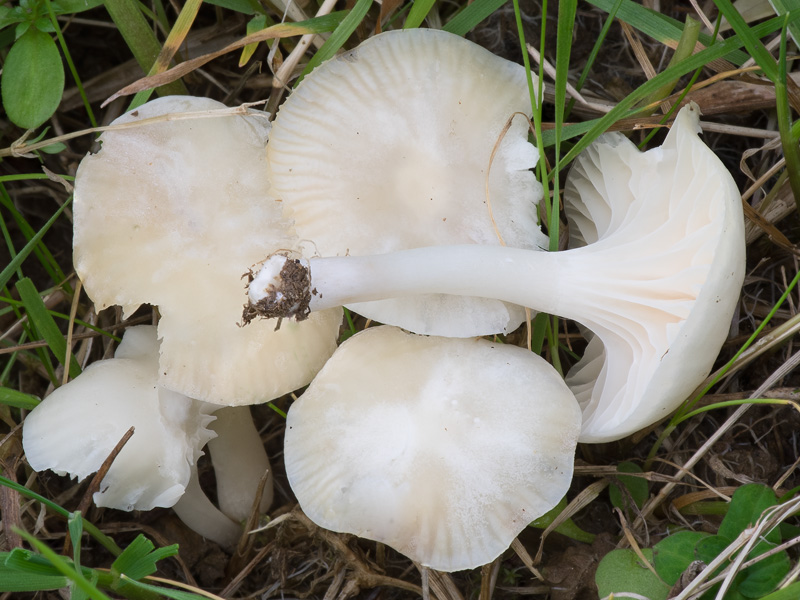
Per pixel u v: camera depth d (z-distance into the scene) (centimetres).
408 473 25
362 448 26
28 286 27
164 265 26
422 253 26
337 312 27
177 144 27
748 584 25
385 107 27
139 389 27
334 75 27
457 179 27
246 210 27
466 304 26
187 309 26
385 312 26
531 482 26
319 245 26
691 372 25
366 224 26
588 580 27
